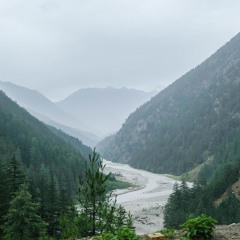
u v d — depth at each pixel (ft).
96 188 49.52
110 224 48.88
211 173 454.40
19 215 93.30
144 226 201.57
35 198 132.05
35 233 102.73
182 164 600.39
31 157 351.05
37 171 319.68
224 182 265.34
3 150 338.34
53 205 134.82
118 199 323.16
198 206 203.10
